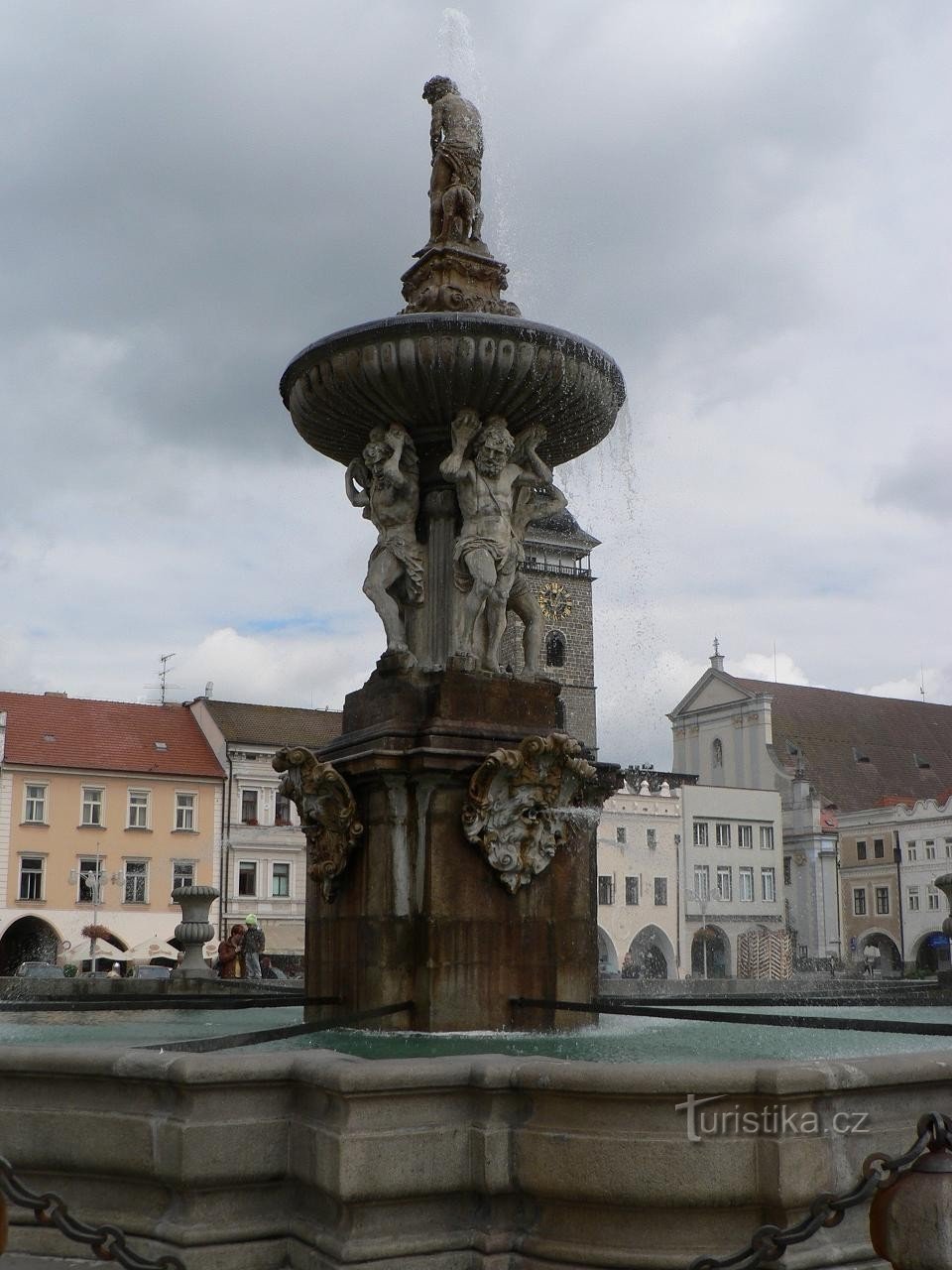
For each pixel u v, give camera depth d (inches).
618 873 2444.6
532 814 323.9
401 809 323.0
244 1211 184.5
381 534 358.0
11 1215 193.3
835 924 2765.7
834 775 2962.6
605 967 2391.7
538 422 362.6
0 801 2025.1
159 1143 184.5
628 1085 172.1
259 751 2206.0
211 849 2145.7
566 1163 175.5
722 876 2576.3
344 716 356.5
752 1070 171.6
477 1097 182.2
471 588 345.1
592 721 2684.5
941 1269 129.0
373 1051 274.4
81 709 2192.4
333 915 335.9
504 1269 177.0
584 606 2723.9
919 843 2652.6
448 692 329.7
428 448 362.9
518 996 319.6
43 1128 194.2
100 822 2087.8
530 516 362.3
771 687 3139.8
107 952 1950.1
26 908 2020.2
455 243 385.7
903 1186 133.8
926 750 3149.6
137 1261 157.2
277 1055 190.1
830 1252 170.9
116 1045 212.7
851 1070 174.9
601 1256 172.1
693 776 2581.2
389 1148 175.6
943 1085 187.5
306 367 355.9
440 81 404.2
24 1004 302.5
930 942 2623.0
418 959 315.9
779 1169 169.0
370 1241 173.9
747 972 2422.5
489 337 336.5
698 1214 171.8
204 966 663.8
